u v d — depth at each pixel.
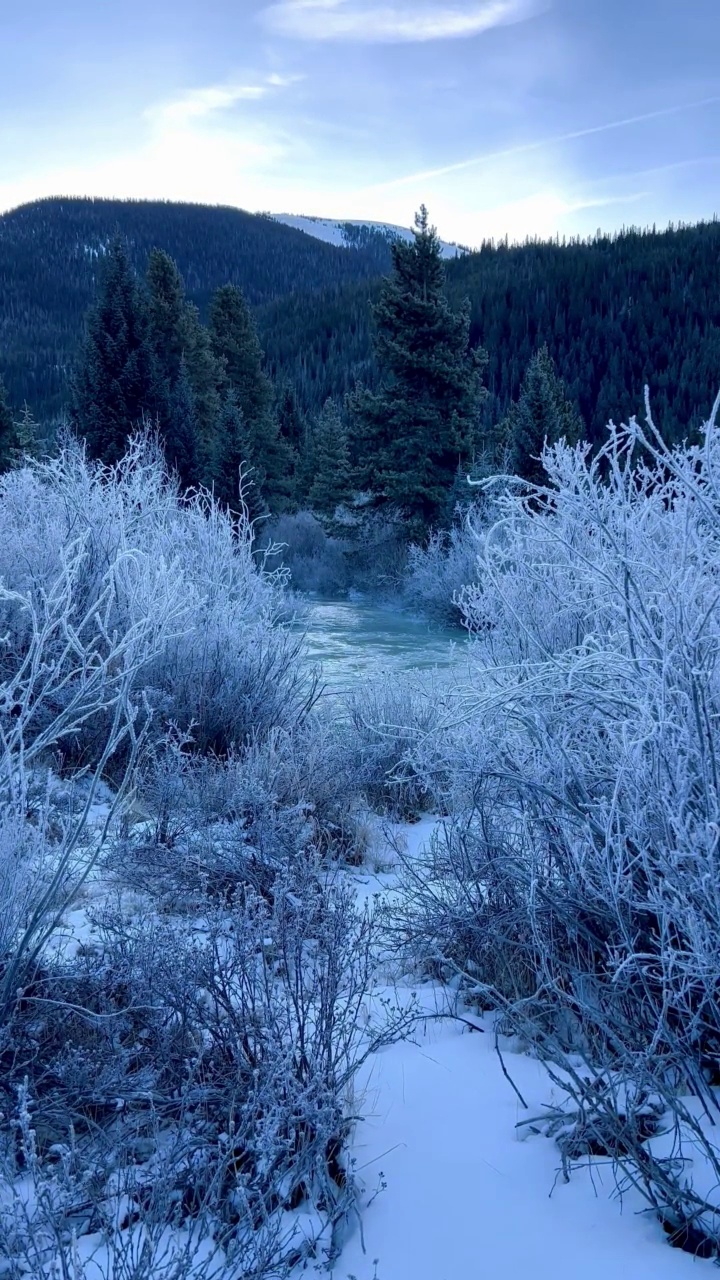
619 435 2.90
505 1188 2.19
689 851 2.29
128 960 2.74
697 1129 2.07
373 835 5.18
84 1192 1.98
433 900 3.55
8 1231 1.76
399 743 6.17
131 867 3.91
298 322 152.62
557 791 2.98
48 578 6.04
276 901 2.80
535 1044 2.51
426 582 19.28
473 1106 2.55
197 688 6.20
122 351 24.69
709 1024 2.50
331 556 26.28
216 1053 2.48
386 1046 2.91
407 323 24.64
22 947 2.62
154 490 8.18
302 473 51.06
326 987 2.47
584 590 3.31
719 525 2.42
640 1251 1.96
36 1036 2.55
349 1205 2.05
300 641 7.93
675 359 96.69
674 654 2.38
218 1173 2.03
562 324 113.12
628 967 2.49
